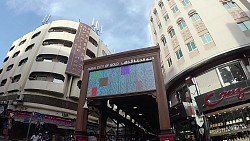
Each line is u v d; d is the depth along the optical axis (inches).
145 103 673.6
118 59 607.8
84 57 1272.1
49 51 1171.9
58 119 984.3
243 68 518.3
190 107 555.8
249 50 532.1
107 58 625.0
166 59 775.1
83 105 572.1
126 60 593.6
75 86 1146.0
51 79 1103.0
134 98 612.7
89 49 1357.0
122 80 568.1
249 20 574.2
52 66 1119.0
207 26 633.6
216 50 563.8
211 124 502.6
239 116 459.8
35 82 1040.8
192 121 555.5
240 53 538.9
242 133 444.5
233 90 481.4
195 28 671.1
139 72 560.7
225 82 530.3
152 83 530.0
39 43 1241.4
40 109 982.4
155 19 979.9
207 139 488.7
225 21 605.6
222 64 555.2
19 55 1325.0
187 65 621.3
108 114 668.7
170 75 689.0
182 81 649.0
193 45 647.1
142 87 533.3
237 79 514.3
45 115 952.3
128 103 677.3
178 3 804.0
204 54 588.1
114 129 1272.1
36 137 670.5
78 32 1348.4
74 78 1176.8
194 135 539.8
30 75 1099.9
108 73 599.8
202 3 705.0
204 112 525.7
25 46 1360.7
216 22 621.6
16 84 1082.7
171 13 821.9
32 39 1339.8
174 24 769.6
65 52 1205.7
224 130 470.9
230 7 640.4
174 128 625.9
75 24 1397.6
